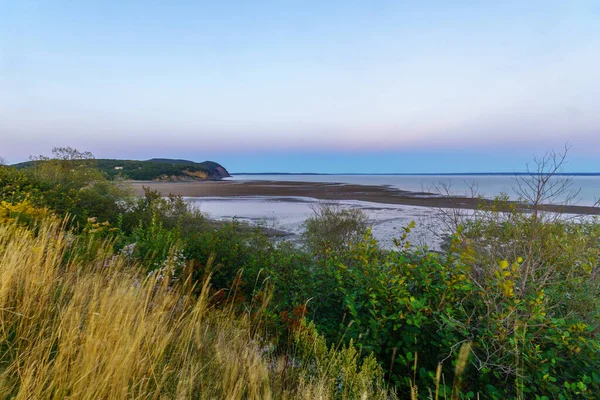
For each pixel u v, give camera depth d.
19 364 1.88
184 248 5.40
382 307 3.35
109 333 2.12
